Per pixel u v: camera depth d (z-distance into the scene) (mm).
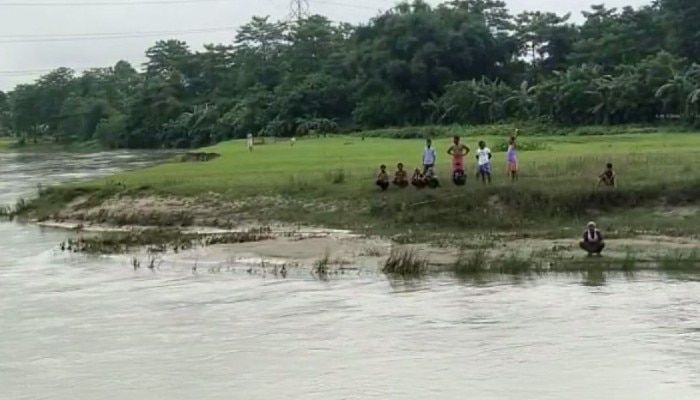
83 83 180625
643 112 85125
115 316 19953
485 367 15227
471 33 114938
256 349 16875
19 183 61750
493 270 23641
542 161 38094
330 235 29781
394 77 113312
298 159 51781
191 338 17844
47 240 33000
